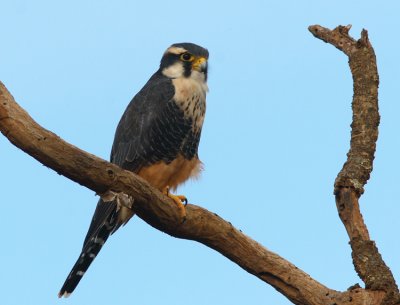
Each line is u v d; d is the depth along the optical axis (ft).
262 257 35.32
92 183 31.35
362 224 33.81
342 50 38.37
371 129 35.65
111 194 32.14
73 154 29.94
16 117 28.58
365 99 36.45
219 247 35.88
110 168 31.24
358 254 33.22
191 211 34.96
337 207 34.45
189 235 35.65
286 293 35.17
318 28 39.47
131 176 32.09
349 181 34.09
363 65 37.11
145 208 33.99
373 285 32.50
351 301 32.83
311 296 34.40
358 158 34.94
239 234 35.55
